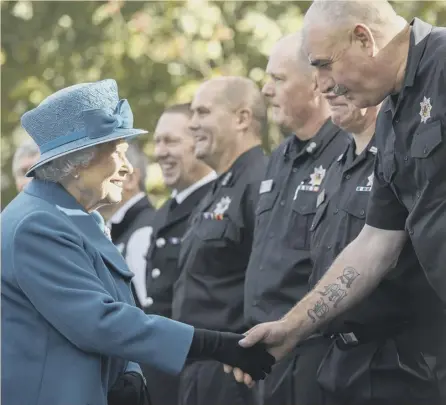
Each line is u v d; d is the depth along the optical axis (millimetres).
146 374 13070
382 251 9422
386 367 9680
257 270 10938
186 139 13883
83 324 7895
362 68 8680
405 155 8742
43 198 8172
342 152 10734
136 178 14445
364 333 9695
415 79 8586
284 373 10484
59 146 8180
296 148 11234
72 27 24266
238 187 12062
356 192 9969
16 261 7910
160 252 13680
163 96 23422
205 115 12484
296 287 10664
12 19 24578
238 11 23328
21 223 7957
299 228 10719
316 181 10805
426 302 9578
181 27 23125
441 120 8445
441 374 9531
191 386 11953
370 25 8641
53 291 7891
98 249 8273
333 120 10125
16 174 14539
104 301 7973
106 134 8203
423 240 8594
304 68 11109
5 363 7879
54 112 8203
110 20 23812
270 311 10742
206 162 12602
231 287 11875
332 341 10156
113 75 23797
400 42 8680
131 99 23547
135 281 13867
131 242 13992
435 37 8594
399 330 9688
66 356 7988
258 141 12555
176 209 13773
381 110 9055
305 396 10305
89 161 8227
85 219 8266
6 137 24609
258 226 11164
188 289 12070
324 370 10000
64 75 24250
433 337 9609
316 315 9453
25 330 7941
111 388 8414
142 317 8117
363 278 9453
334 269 9547
